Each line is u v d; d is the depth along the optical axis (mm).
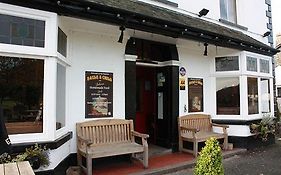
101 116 6113
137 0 6887
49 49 4422
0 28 4043
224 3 9656
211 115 8516
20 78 4266
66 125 5516
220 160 3096
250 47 8242
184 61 7859
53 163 4418
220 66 8570
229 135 8273
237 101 8305
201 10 8242
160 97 7758
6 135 3377
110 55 6340
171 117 7367
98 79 6125
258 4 10367
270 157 7355
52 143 4359
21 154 4023
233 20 9891
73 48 5824
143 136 5797
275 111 9977
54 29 4484
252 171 6035
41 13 4363
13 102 4199
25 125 4266
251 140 8336
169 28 5977
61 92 5215
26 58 4305
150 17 5492
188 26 6191
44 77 4402
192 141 6949
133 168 5816
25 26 4258
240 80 8258
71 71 5758
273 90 9570
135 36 6711
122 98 6469
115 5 5246
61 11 4562
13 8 4117
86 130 5754
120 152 5461
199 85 8250
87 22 5352
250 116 8344
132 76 6625
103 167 5867
